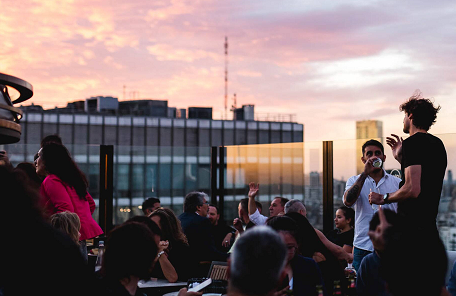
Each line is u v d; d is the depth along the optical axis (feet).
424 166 10.27
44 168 14.47
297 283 9.64
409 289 5.78
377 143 14.82
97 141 100.42
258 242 5.85
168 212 15.62
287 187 23.82
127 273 7.52
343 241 18.07
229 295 5.87
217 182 25.95
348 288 9.84
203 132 109.09
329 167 22.52
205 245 17.07
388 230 6.08
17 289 5.91
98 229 15.08
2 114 6.64
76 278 6.03
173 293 13.07
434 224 10.43
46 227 6.10
